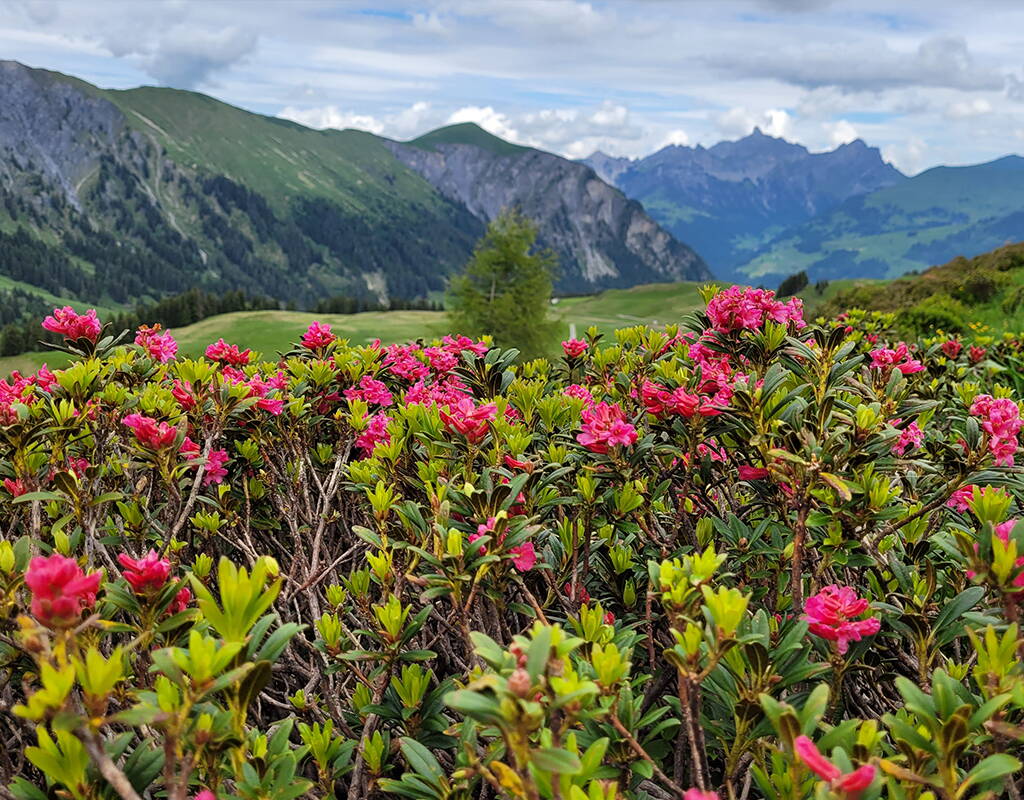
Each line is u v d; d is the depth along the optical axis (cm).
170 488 255
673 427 263
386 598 208
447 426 261
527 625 267
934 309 2091
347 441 354
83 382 283
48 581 117
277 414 332
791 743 128
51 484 271
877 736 134
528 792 113
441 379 399
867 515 213
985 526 160
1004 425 213
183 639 163
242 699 131
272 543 367
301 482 343
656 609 250
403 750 170
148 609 159
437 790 162
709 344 295
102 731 184
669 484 287
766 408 235
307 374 390
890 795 133
